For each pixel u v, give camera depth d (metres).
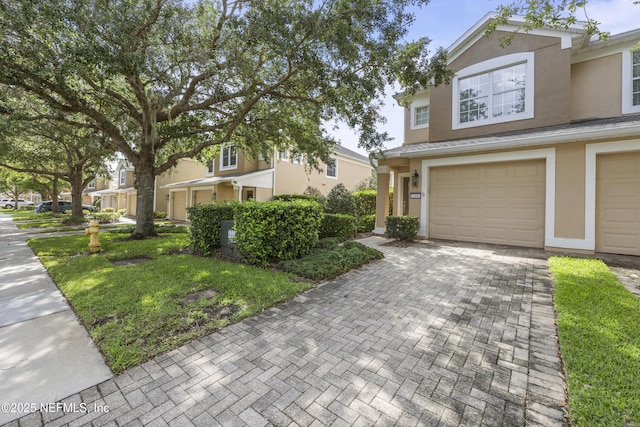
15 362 2.53
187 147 12.45
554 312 3.52
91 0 5.64
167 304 3.71
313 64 6.79
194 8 7.59
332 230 9.18
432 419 1.87
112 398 2.09
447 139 9.83
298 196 16.06
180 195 20.92
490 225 8.30
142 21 6.55
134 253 7.18
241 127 11.24
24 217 21.73
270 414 1.93
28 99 9.15
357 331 3.09
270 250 5.68
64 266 5.83
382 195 10.86
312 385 2.22
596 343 2.61
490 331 3.06
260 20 6.23
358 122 8.40
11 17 5.20
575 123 7.78
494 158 8.00
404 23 6.62
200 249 7.18
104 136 11.55
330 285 4.66
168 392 2.15
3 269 5.93
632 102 7.62
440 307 3.73
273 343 2.85
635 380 2.11
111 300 3.84
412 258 6.57
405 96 9.73
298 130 10.44
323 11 6.56
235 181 15.07
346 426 1.82
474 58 9.27
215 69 7.64
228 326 3.21
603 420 1.77
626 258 6.14
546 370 2.37
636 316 3.16
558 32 7.87
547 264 5.86
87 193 36.31
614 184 6.55
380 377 2.31
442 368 2.42
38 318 3.47
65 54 6.00
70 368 2.44
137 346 2.74
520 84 8.52
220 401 2.05
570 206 6.90
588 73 8.22
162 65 7.71
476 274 5.23
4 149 12.13
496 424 1.82
